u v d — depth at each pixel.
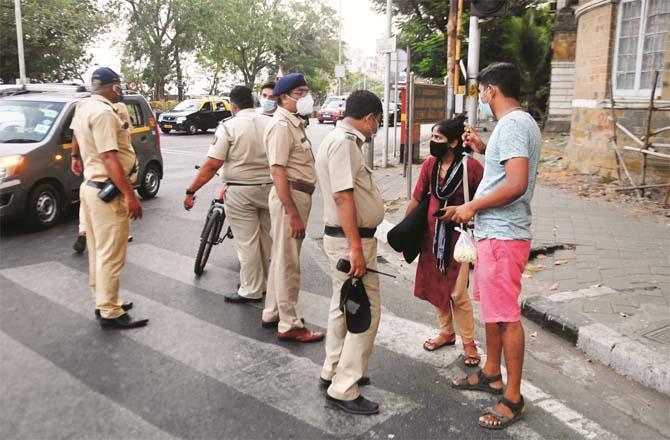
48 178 7.88
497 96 3.39
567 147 12.37
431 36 26.17
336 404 3.48
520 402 3.40
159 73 38.62
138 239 7.45
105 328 4.64
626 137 10.41
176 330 4.64
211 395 3.62
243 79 51.44
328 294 5.60
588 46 11.41
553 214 8.42
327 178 3.38
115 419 3.32
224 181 5.16
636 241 7.02
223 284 5.80
